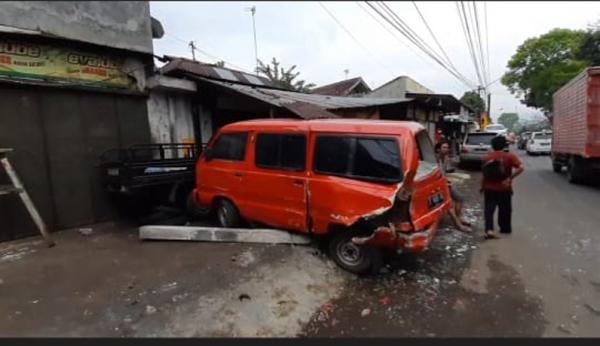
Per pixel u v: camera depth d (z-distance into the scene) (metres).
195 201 5.97
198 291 3.55
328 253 4.60
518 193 9.03
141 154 7.02
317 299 3.56
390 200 3.65
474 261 4.55
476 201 8.34
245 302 3.36
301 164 4.39
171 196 6.46
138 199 6.66
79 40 5.72
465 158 14.70
